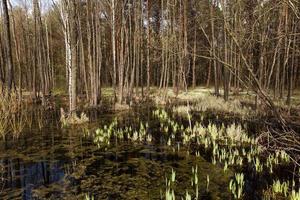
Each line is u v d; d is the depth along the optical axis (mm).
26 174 7789
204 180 7414
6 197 6461
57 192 6703
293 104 17688
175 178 7547
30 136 11898
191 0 24656
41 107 20266
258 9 5680
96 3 21750
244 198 6402
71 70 15820
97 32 22250
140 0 25438
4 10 14062
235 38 5406
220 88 32344
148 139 11219
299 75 28703
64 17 16188
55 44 40031
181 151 9883
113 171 8023
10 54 14281
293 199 6016
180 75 25797
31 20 37750
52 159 8992
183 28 26422
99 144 10734
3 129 11102
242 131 11594
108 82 43219
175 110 17984
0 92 11258
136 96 24891
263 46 6367
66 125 14062
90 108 19719
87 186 7039
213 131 11469
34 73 24297
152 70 41469
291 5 5320
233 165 8516
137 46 27516
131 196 6500
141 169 8180
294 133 7117
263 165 8516
